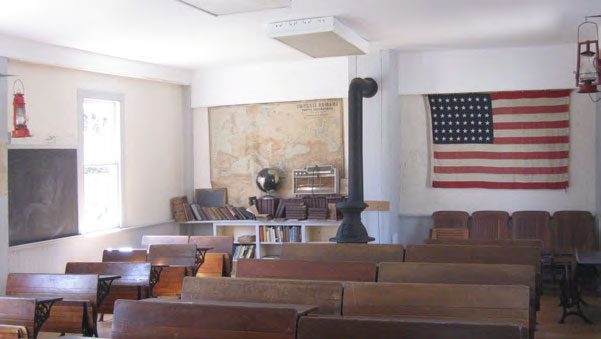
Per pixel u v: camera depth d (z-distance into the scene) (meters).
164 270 6.71
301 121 10.24
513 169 9.42
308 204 10.09
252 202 10.41
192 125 10.90
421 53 9.53
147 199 9.88
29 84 7.62
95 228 8.86
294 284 3.91
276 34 7.01
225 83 10.56
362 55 9.27
